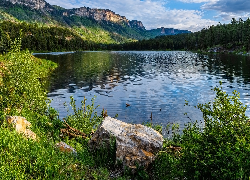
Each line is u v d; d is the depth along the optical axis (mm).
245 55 108750
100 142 9719
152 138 9500
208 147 6395
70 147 9672
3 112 11430
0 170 6094
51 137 10695
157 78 43125
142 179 8180
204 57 104000
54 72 51656
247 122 6809
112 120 10828
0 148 7473
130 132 9664
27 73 14344
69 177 7176
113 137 9273
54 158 7941
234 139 6383
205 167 6387
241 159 5492
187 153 6742
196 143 6742
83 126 13586
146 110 22078
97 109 22531
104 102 25359
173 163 8258
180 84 36219
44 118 14000
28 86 14273
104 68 61469
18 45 14414
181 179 7555
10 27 183750
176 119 19250
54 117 15664
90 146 10086
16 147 7773
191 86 34281
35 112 14633
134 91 31344
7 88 13453
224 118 7051
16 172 6254
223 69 55281
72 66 65812
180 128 16891
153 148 9125
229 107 6941
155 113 21047
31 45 174625
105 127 9953
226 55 114375
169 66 66125
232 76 43562
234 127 6590
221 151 6059
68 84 36688
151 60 91500
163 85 35656
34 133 10234
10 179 5996
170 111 21625
